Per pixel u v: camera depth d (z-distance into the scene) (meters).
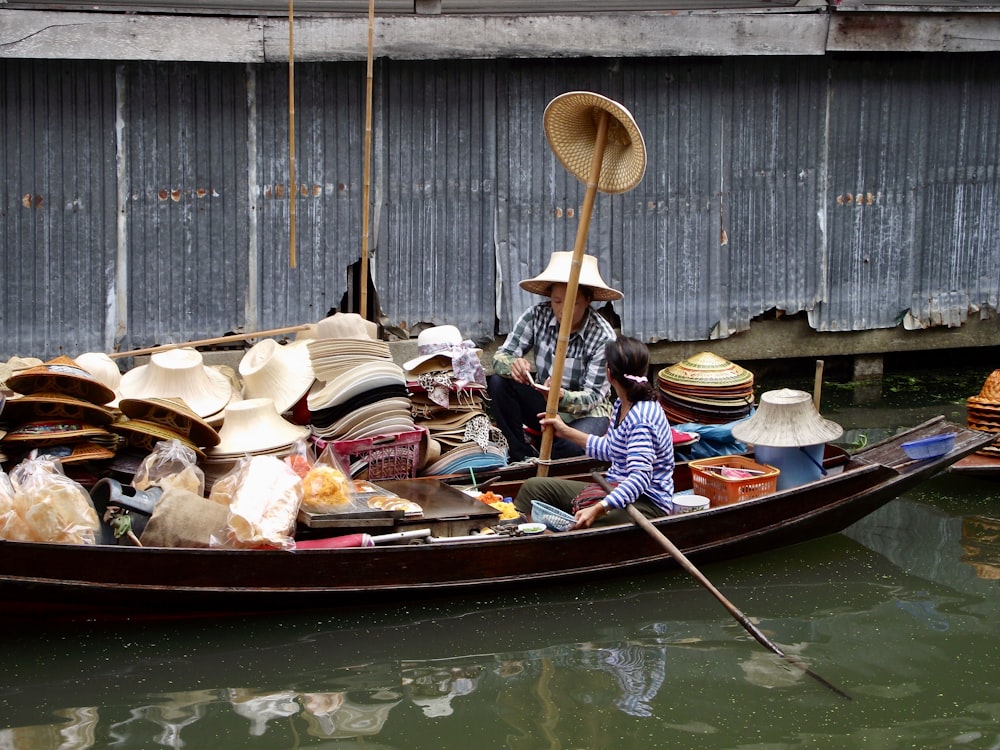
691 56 9.49
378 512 5.68
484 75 9.29
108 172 8.80
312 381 6.94
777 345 10.22
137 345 9.03
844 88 9.91
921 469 6.61
